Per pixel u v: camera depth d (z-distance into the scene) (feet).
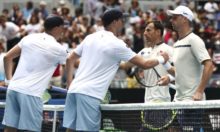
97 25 100.73
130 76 77.77
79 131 35.04
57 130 40.37
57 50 38.73
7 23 92.38
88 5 121.60
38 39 38.93
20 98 38.17
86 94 34.76
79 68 35.78
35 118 38.40
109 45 34.91
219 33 105.81
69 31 97.91
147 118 34.30
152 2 135.44
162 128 33.65
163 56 35.96
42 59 38.60
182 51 38.19
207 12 122.31
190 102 32.17
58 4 132.16
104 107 35.42
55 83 78.18
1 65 49.98
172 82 42.29
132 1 117.39
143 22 104.88
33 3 131.75
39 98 38.63
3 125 41.86
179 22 38.29
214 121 31.81
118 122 35.53
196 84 38.14
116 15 35.68
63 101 49.34
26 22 107.24
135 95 70.28
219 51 98.53
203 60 37.09
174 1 135.13
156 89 41.14
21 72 38.73
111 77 35.42
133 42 94.79
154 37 41.57
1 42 89.15
